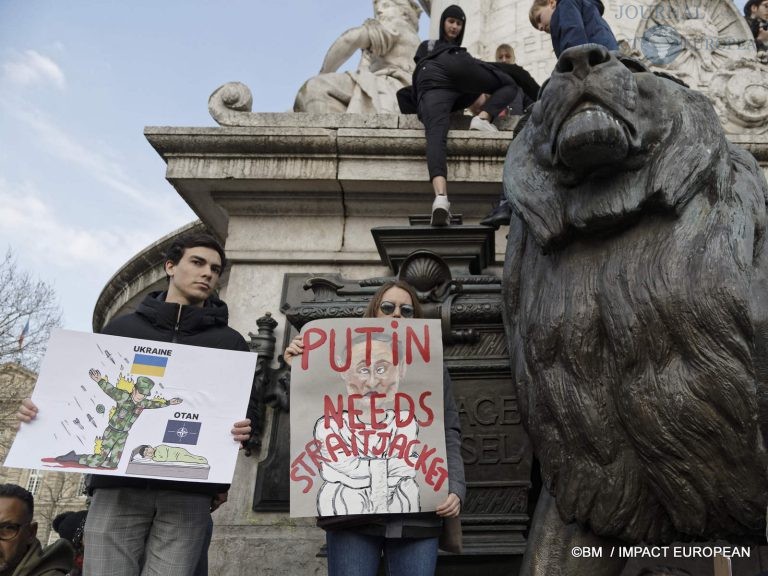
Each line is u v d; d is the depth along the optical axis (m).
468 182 3.68
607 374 1.97
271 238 3.80
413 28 6.17
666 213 1.97
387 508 1.98
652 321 1.89
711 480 1.84
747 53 6.07
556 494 2.02
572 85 1.88
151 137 3.76
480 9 7.07
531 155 2.15
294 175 3.71
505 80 4.34
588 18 3.45
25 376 16.06
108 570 2.02
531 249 2.29
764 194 2.21
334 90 4.87
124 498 2.08
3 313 16.94
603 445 1.94
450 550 2.09
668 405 1.85
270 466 3.16
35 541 3.05
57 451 2.04
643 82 1.98
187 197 3.93
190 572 2.10
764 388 1.93
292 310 2.93
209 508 2.23
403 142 3.69
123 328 2.27
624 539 1.95
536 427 2.10
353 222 3.83
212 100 4.00
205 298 2.44
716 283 1.88
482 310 2.73
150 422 2.12
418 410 2.10
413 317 2.32
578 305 2.01
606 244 2.04
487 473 2.57
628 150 1.89
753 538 1.94
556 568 1.99
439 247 3.18
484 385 2.68
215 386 2.19
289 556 3.02
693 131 1.99
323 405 2.11
